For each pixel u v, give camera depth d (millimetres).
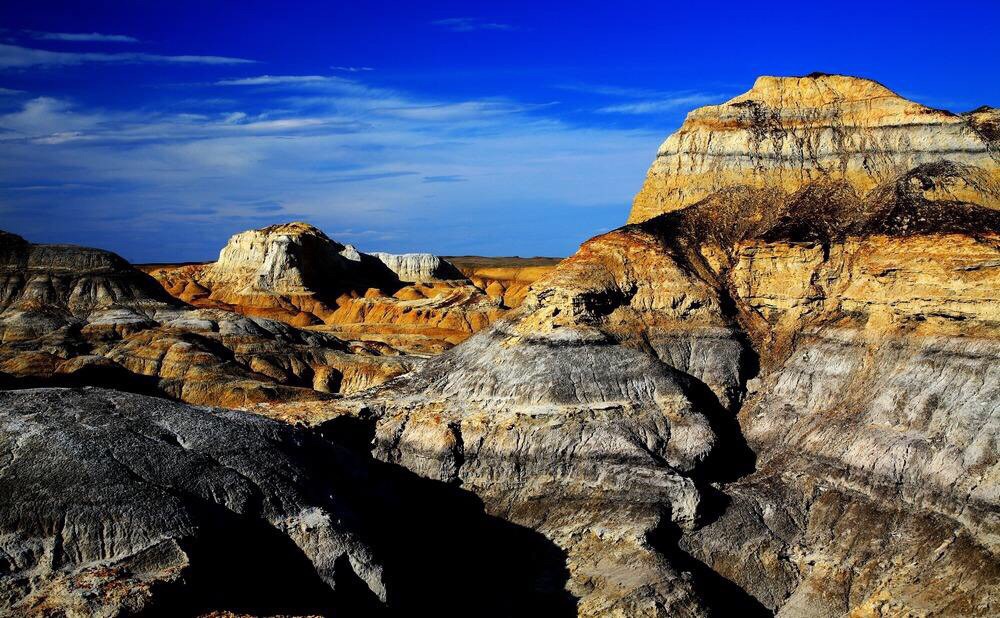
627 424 99188
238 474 81562
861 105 124500
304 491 82938
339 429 103500
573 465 96875
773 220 120375
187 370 145500
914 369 94750
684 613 77375
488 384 106375
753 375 110250
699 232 122938
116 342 162625
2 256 189375
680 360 109688
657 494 90688
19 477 76500
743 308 116312
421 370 118000
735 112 131125
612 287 113188
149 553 70875
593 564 85312
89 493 74750
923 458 87625
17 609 64562
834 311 109188
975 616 73938
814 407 101875
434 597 83812
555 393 102125
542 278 118562
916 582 79438
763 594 84250
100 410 86500
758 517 91125
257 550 77062
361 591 77375
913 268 99062
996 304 92438
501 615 81250
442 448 100250
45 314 171125
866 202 115250
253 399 136875
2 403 86812
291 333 169000
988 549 78188
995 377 88688
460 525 95125
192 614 67312
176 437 84688
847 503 89750
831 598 81812
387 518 89500
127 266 197875
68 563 71250
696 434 98125
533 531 92500
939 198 110000
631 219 134750
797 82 131375
